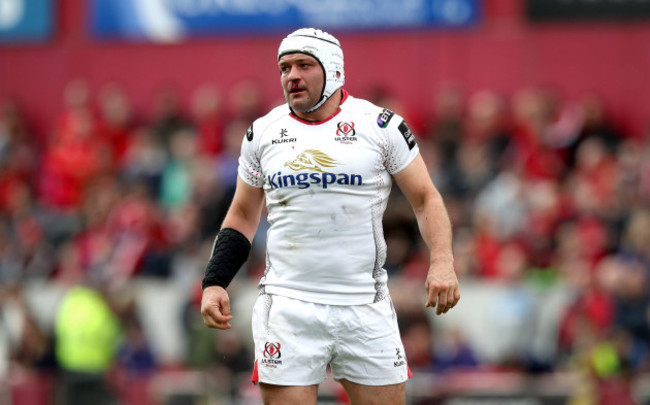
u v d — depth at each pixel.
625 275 42.47
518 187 49.28
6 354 47.34
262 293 20.42
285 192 19.92
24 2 65.62
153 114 63.16
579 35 58.78
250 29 62.56
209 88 62.81
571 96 58.69
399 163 20.14
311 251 19.88
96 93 64.38
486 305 43.69
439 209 19.98
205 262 45.72
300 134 19.94
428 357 41.19
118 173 57.69
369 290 20.16
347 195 19.81
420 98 60.12
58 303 48.66
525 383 40.44
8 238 54.41
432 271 19.52
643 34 58.09
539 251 46.22
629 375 39.91
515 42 59.34
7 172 60.16
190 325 44.09
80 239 52.22
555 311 43.44
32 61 65.44
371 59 60.75
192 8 63.53
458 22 60.06
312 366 19.88
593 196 49.16
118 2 64.38
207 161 54.72
